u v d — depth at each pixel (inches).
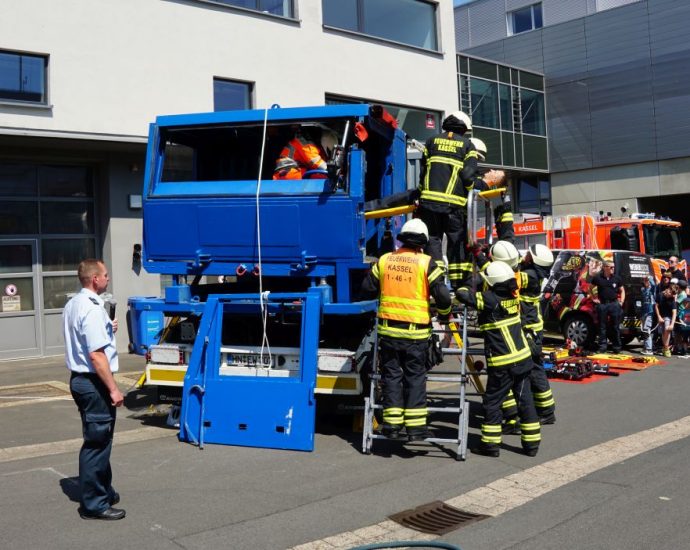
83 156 531.8
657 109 1066.1
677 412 335.6
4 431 299.9
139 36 528.4
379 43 690.2
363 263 284.4
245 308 299.4
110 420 195.5
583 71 1133.7
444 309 261.0
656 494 214.5
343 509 203.2
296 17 624.1
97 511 193.0
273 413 270.8
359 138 288.5
